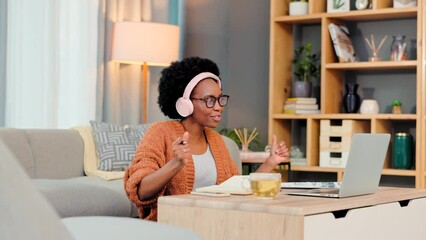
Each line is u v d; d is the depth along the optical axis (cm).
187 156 257
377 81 594
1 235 112
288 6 618
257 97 654
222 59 673
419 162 543
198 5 685
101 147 488
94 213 358
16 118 538
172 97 296
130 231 174
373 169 267
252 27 659
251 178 237
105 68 607
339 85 601
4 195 112
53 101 562
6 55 527
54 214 119
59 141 469
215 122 292
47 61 560
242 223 221
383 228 256
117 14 615
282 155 297
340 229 227
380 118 560
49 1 560
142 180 265
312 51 623
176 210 236
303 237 209
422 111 543
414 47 582
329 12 582
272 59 599
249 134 653
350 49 589
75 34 587
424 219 289
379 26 595
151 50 587
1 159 111
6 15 527
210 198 235
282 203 221
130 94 628
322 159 584
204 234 229
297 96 604
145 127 520
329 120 582
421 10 543
